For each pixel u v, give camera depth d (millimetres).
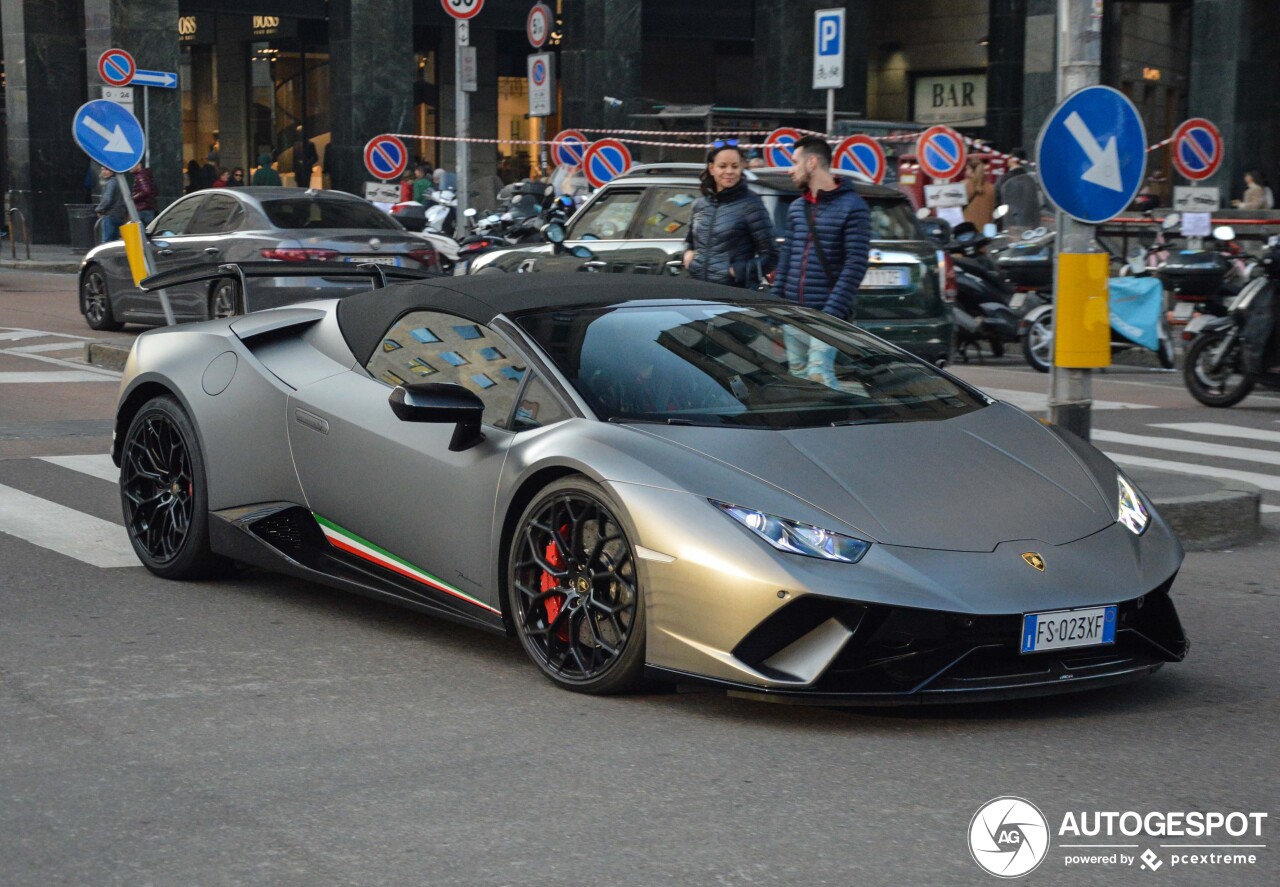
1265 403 12781
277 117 37000
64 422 10164
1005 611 4133
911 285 11594
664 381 4922
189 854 3379
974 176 19594
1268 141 25562
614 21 31047
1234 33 25094
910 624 4117
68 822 3562
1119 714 4500
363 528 5344
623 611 4477
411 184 25891
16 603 5668
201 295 14258
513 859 3361
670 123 23266
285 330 5941
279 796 3738
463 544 4957
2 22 33125
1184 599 6129
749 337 5305
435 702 4531
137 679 4738
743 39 36156
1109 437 10695
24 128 32031
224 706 4473
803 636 4199
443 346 5328
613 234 12109
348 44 29859
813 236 8117
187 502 6016
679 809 3674
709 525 4270
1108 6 29531
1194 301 14820
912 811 3678
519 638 4828
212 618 5512
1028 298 15414
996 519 4422
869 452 4625
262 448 5699
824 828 3561
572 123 31750
